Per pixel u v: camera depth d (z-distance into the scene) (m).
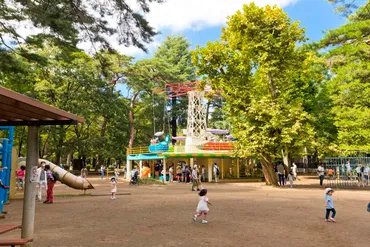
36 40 14.85
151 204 14.98
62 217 11.42
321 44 25.17
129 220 10.78
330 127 35.97
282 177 27.47
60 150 44.88
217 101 62.47
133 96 58.69
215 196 18.59
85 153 48.06
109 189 24.25
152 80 54.75
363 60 25.55
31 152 6.62
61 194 19.88
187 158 36.53
